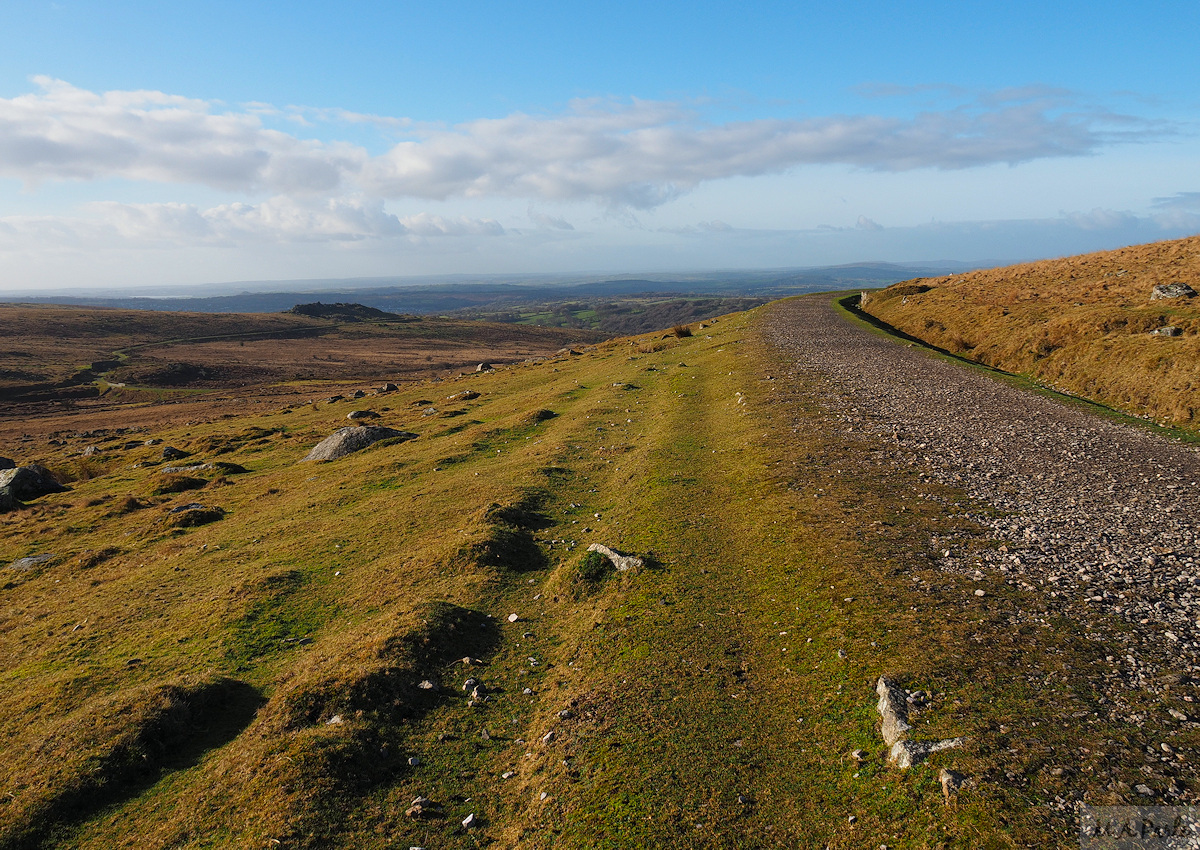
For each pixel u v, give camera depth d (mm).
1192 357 33438
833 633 14898
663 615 17281
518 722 14133
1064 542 17734
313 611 20984
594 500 28703
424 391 86000
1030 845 8305
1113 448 26594
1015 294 67188
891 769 10477
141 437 78500
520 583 21250
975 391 38812
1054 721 10594
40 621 23781
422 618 17906
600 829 10453
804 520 21438
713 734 12422
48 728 14875
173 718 14633
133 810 12273
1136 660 12102
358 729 13492
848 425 32719
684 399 45500
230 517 35125
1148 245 76812
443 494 31141
